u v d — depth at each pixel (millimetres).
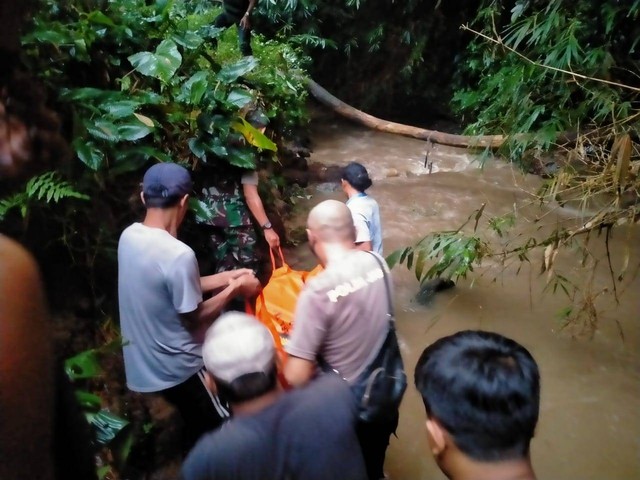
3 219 2209
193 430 2434
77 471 783
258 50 5559
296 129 6129
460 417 1210
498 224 4027
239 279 2467
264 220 3271
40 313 682
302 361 1944
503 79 5352
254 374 1484
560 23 4656
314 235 2117
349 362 1956
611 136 3766
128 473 2486
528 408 1215
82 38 2822
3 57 964
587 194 3381
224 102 3254
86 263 2709
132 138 2762
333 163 6359
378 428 2043
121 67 3271
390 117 8953
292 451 1107
